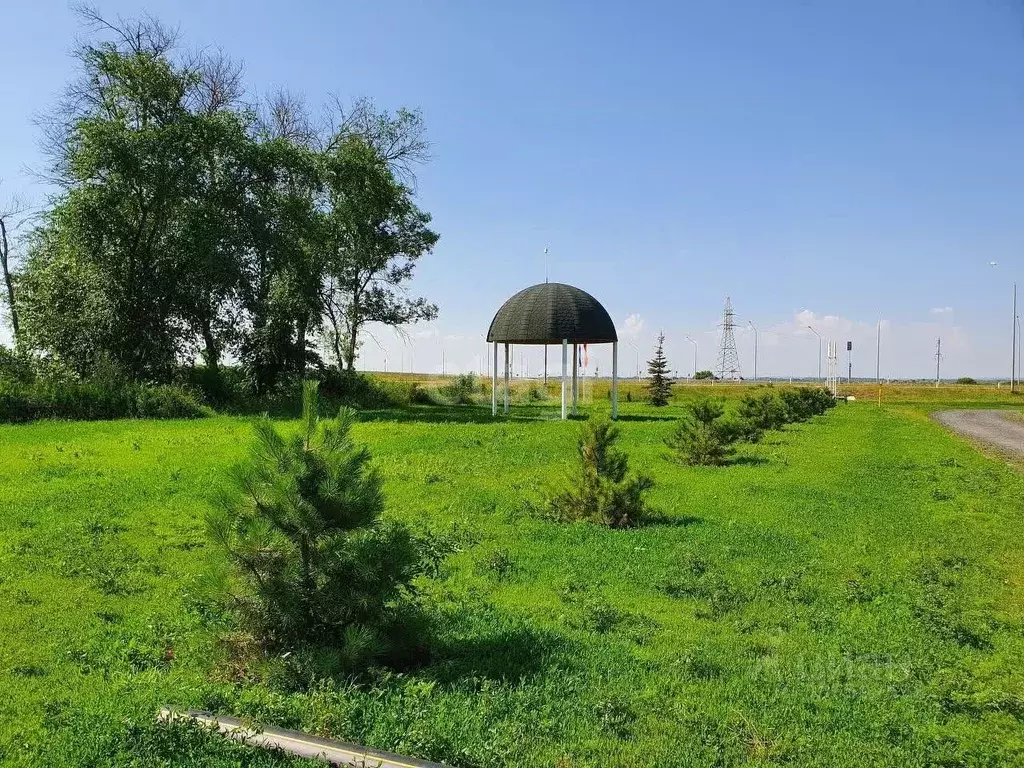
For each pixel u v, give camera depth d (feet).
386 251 174.29
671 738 18.40
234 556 21.16
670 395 186.60
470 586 31.24
